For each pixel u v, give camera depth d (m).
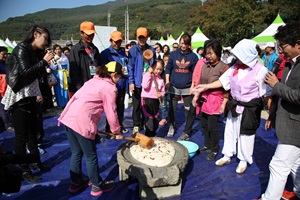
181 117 6.46
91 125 2.81
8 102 3.19
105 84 2.82
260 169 3.74
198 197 3.06
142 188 2.91
